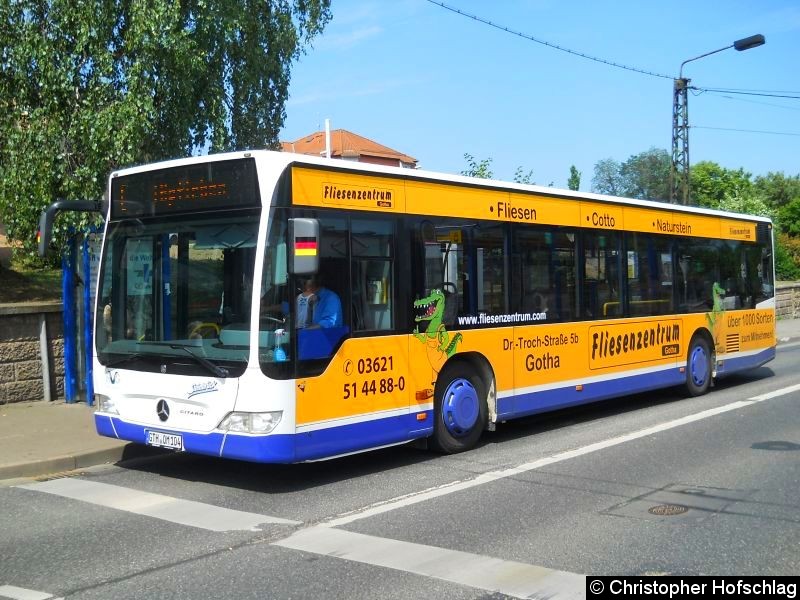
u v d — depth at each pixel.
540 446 9.51
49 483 8.04
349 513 6.76
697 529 6.20
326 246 7.54
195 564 5.53
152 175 7.88
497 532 6.16
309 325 7.32
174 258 7.66
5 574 5.39
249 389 6.98
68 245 11.60
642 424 10.87
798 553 5.63
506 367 9.49
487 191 9.32
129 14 12.06
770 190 72.50
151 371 7.65
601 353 10.92
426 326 8.48
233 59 14.66
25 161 11.86
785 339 24.64
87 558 5.70
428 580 5.15
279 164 7.22
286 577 5.24
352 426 7.64
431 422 8.55
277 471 8.38
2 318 11.30
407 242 8.32
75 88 12.00
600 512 6.70
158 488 7.76
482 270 9.23
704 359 13.27
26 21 11.94
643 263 11.84
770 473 8.01
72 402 11.64
